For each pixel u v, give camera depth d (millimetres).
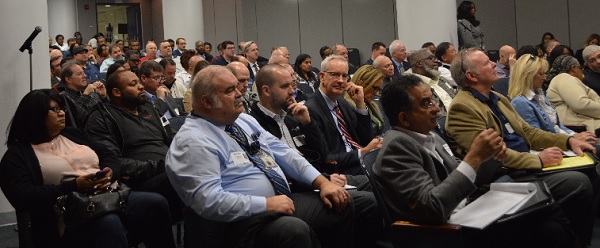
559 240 2494
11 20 4336
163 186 3070
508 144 3268
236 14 12500
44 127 2732
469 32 7703
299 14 11852
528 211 2178
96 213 2494
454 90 4855
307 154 3229
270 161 2529
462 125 3064
